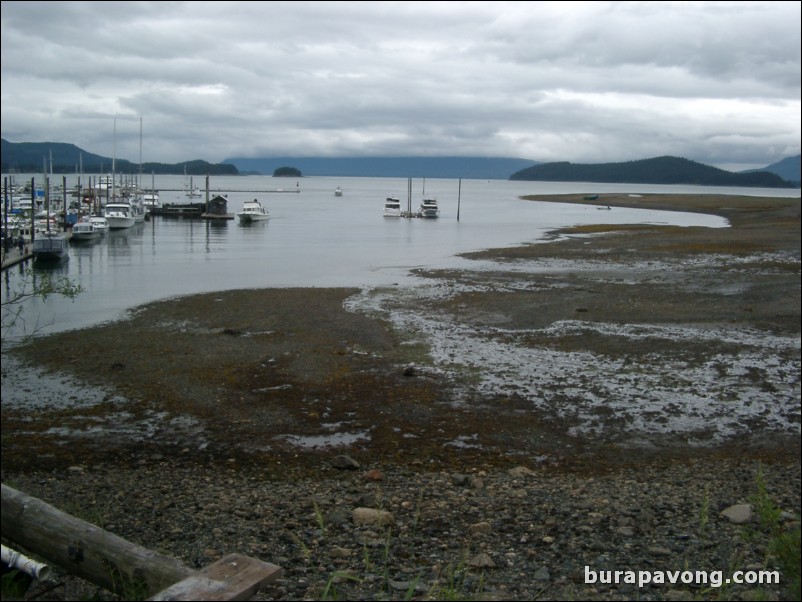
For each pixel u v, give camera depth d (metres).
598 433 14.64
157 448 13.66
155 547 8.16
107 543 5.55
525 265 42.72
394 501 10.20
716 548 7.90
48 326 24.55
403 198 167.12
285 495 10.74
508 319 26.05
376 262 44.97
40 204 82.38
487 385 17.83
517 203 142.12
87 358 20.23
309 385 17.75
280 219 89.94
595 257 46.25
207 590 4.11
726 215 95.62
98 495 10.79
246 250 52.94
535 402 16.55
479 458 13.26
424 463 12.96
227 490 11.14
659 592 6.52
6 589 5.58
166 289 33.22
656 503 10.00
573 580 6.86
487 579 6.80
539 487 11.18
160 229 72.38
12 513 5.95
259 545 8.06
